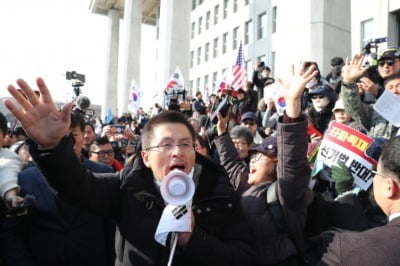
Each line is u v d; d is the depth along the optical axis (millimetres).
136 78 30047
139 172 1920
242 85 8133
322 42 7602
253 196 2535
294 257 2355
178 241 1729
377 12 18766
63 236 2518
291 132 2061
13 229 2465
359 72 3543
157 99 16281
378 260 1401
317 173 2857
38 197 2559
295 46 7949
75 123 2871
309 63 5469
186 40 23219
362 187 2600
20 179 2641
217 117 3350
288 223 2330
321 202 2598
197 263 1714
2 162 2660
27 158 3707
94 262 2568
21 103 1650
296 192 2141
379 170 1638
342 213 2541
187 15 23406
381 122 3473
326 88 4535
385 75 4340
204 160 1974
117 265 1908
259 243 2383
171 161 1769
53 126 1660
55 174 1706
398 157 1542
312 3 7691
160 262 1749
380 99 2779
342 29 7949
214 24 37688
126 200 1897
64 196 1801
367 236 1493
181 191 1512
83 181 1801
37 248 2525
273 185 2512
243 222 1982
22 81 1638
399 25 18266
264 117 6660
